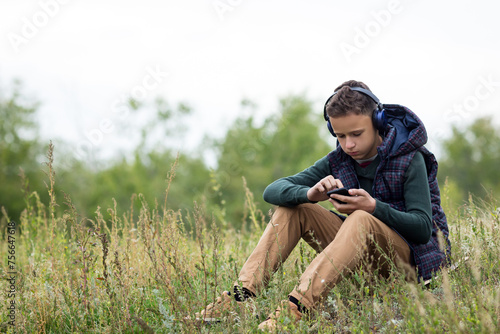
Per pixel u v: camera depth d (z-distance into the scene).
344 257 3.94
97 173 48.72
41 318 4.42
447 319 3.34
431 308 3.49
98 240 4.87
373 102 4.42
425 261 4.27
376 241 4.09
